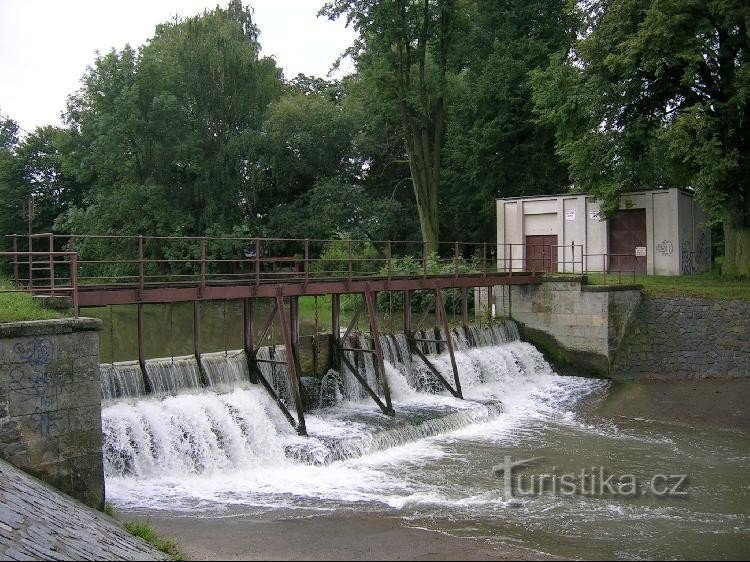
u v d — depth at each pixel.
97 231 46.69
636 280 32.28
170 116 47.47
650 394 25.58
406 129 44.03
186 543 12.30
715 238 50.56
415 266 40.38
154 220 48.09
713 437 21.27
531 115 42.09
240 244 49.66
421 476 17.27
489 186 45.25
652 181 44.62
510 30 42.38
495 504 15.21
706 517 14.56
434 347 27.45
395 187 54.25
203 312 41.12
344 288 22.88
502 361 28.14
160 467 16.53
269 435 18.48
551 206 37.94
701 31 27.72
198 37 50.25
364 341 24.50
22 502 10.35
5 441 12.08
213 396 18.47
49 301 14.52
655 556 12.42
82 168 48.09
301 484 16.45
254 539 12.60
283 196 54.22
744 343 26.39
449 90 43.88
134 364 18.30
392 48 43.62
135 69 47.50
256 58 52.88
